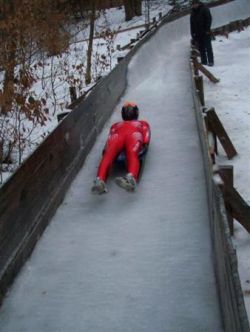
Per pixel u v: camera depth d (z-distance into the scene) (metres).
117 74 9.06
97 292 3.67
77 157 5.80
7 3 9.07
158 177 5.55
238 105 9.75
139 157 5.66
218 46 18.12
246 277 4.17
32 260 4.11
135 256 4.09
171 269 3.87
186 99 9.07
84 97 6.93
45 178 4.59
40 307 3.54
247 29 22.12
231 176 4.49
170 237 4.32
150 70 12.15
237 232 4.94
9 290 3.69
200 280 3.70
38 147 4.34
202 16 13.59
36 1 9.15
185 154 6.17
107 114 7.88
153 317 3.36
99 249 4.24
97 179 4.98
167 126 7.48
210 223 4.32
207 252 4.05
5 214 3.62
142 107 8.78
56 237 4.46
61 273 3.93
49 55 11.29
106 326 3.32
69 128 5.45
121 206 4.97
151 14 29.14
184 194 5.08
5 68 7.50
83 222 4.71
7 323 3.39
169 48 15.69
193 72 9.31
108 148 5.39
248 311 3.70
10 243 3.73
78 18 21.19
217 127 6.80
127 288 3.69
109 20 29.38
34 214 4.28
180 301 3.49
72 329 3.31
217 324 3.24
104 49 17.47
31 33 8.77
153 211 4.80
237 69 13.38
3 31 8.13
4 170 6.92
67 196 5.26
